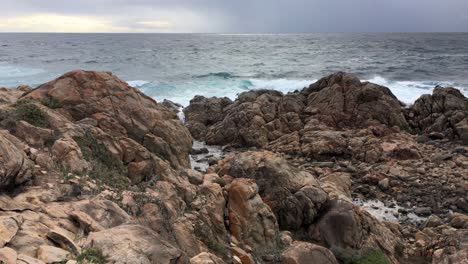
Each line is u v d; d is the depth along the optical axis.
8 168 9.09
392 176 21.78
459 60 73.81
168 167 14.47
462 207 18.78
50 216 8.41
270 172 16.06
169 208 11.77
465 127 27.42
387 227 16.14
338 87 31.77
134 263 6.78
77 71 16.12
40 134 12.06
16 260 6.38
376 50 103.56
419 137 28.03
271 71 59.28
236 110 30.64
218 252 11.59
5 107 12.97
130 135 15.60
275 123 29.25
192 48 113.81
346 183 20.55
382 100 30.70
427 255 14.45
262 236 13.59
